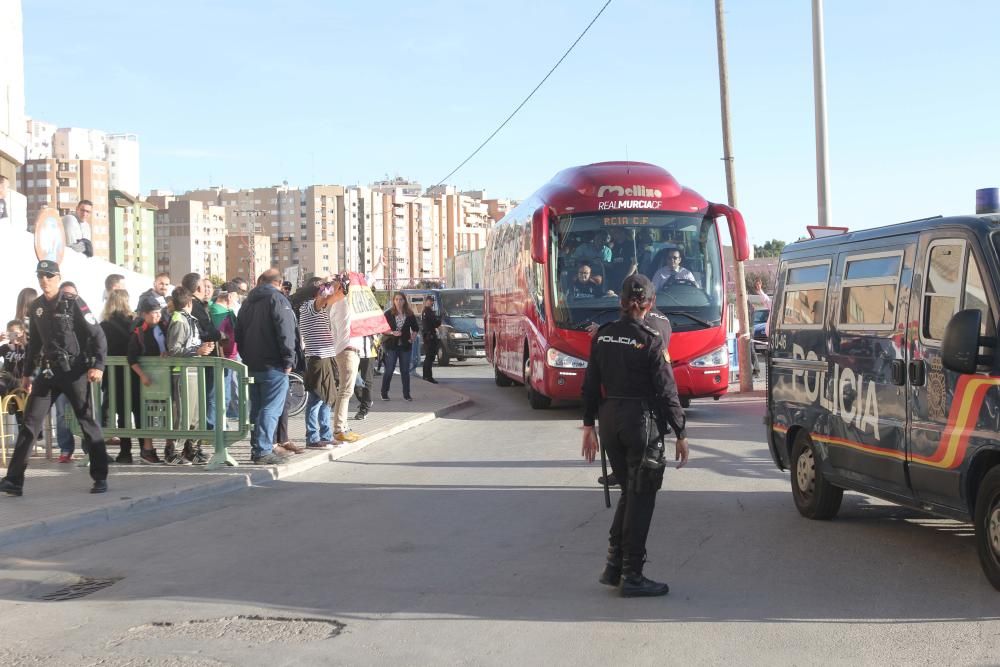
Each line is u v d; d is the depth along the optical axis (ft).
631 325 20.35
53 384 31.40
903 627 17.98
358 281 44.50
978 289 20.75
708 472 36.17
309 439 42.50
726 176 70.49
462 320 111.65
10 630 19.08
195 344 38.04
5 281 51.01
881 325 24.26
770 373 30.58
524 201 65.21
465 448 44.27
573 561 23.53
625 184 52.70
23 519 27.66
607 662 16.43
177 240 560.61
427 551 24.81
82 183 505.25
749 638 17.52
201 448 39.27
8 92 94.68
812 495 27.81
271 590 21.44
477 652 17.07
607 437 20.45
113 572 23.57
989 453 20.21
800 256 29.25
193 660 17.10
